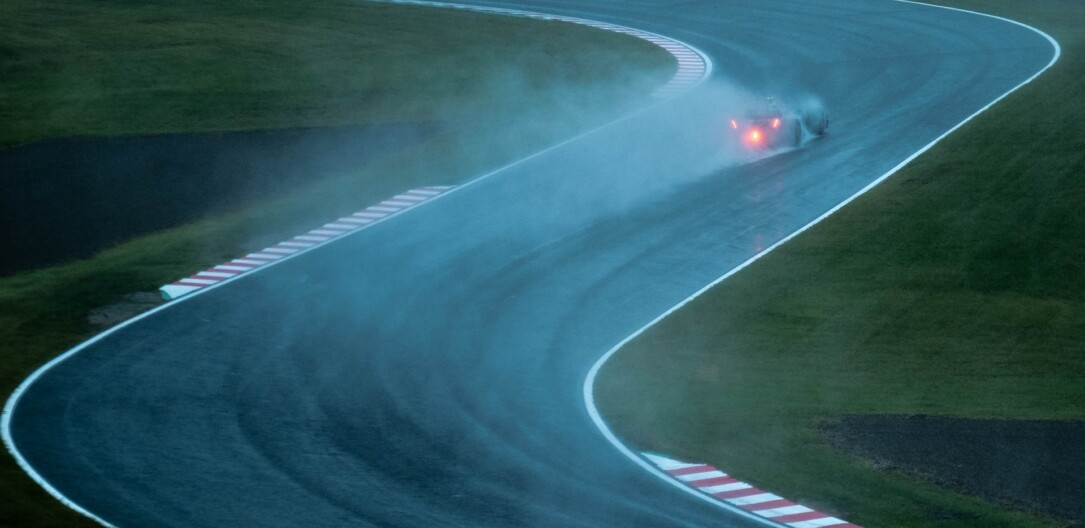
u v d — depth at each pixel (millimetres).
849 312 80625
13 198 104125
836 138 120875
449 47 163250
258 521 48781
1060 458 57375
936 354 74125
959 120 125062
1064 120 122812
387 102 136625
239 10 184375
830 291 84250
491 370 69188
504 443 58250
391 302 80562
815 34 169250
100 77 144000
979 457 57250
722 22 179625
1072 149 114062
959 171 109562
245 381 65938
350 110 133625
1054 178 106750
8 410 61531
